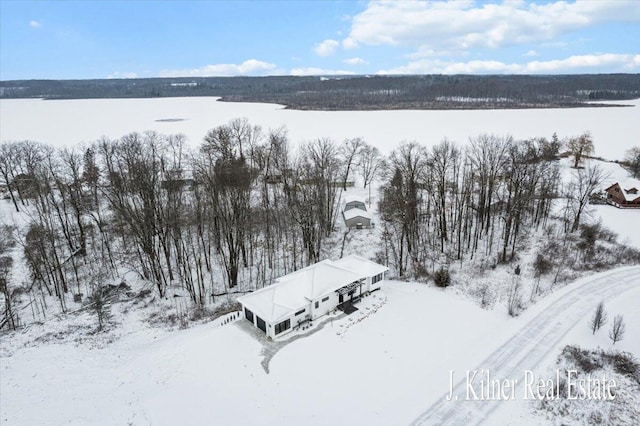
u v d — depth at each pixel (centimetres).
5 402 3575
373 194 9694
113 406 3541
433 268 6444
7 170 8806
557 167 9031
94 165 9381
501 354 4406
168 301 5788
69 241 6538
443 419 3572
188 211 6906
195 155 11194
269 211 7294
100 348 4638
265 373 4016
